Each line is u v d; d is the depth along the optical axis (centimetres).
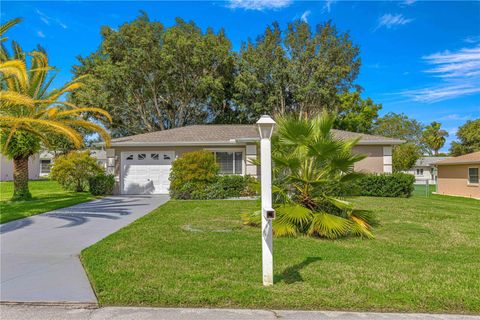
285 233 674
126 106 2569
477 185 1947
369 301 361
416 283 414
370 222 779
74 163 1825
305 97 2525
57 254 563
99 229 770
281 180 753
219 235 691
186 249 579
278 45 2627
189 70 2466
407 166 3055
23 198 1370
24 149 1334
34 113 1231
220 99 2656
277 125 745
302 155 738
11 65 959
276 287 401
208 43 2442
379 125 3988
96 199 1413
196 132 1822
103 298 372
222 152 1662
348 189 754
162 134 1792
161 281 421
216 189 1431
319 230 661
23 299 375
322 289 394
